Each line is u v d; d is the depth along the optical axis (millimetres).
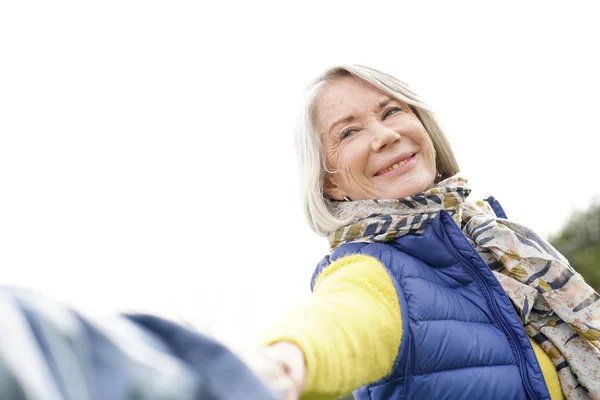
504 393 1604
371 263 1446
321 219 1922
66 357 429
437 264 1746
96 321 469
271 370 774
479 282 1726
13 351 392
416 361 1489
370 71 1993
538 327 1873
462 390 1534
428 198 1863
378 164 1928
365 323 1175
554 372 1830
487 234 1979
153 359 486
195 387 506
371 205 1898
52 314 441
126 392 451
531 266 1916
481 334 1632
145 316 533
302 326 965
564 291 1866
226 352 548
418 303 1542
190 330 542
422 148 1990
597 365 1809
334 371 970
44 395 385
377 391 1502
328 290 1364
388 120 1979
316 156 1962
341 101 1963
